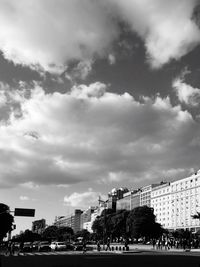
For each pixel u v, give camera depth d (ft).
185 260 150.10
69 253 230.07
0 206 394.93
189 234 444.55
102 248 319.68
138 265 121.80
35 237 573.74
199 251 254.06
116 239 613.11
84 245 247.09
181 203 636.07
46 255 200.13
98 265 121.19
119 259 157.89
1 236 399.65
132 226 483.10
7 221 395.55
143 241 495.00
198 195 592.60
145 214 481.87
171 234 510.58
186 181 629.51
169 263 131.34
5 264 124.88
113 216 601.62
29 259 157.79
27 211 197.77
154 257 174.60
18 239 538.47
